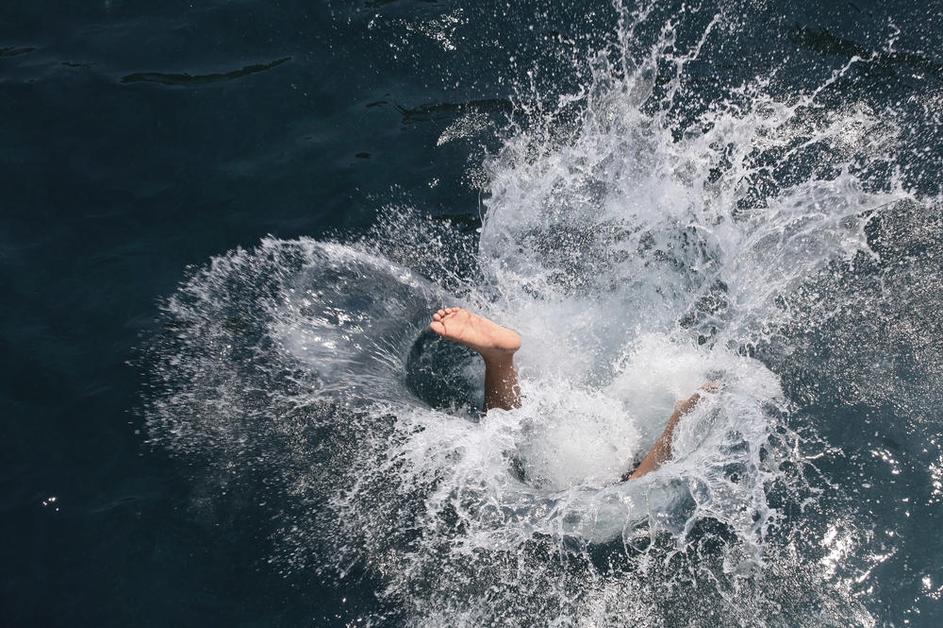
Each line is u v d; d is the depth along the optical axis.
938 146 5.54
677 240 5.21
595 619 3.65
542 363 4.78
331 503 4.07
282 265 5.08
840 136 5.63
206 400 4.47
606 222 5.30
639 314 4.95
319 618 3.67
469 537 3.94
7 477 4.12
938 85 5.89
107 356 4.63
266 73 6.02
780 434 4.26
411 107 5.90
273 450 4.27
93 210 5.30
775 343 4.70
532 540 3.93
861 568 3.76
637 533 3.93
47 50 6.06
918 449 4.16
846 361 4.57
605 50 6.17
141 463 4.20
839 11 6.32
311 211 5.35
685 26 6.26
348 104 5.91
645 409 4.59
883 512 3.93
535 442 4.43
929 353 4.55
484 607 3.70
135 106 5.77
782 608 3.66
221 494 4.09
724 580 3.75
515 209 5.38
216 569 3.83
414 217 5.34
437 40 6.25
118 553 3.88
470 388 4.77
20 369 4.54
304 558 3.86
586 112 5.82
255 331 4.79
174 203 5.36
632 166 5.52
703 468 4.12
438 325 4.29
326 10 6.36
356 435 4.33
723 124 5.69
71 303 4.86
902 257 5.00
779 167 5.48
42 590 3.76
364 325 4.86
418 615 3.67
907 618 3.60
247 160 5.59
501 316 4.95
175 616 3.69
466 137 5.73
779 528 3.91
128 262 5.07
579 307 4.99
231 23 6.28
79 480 4.13
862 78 5.93
